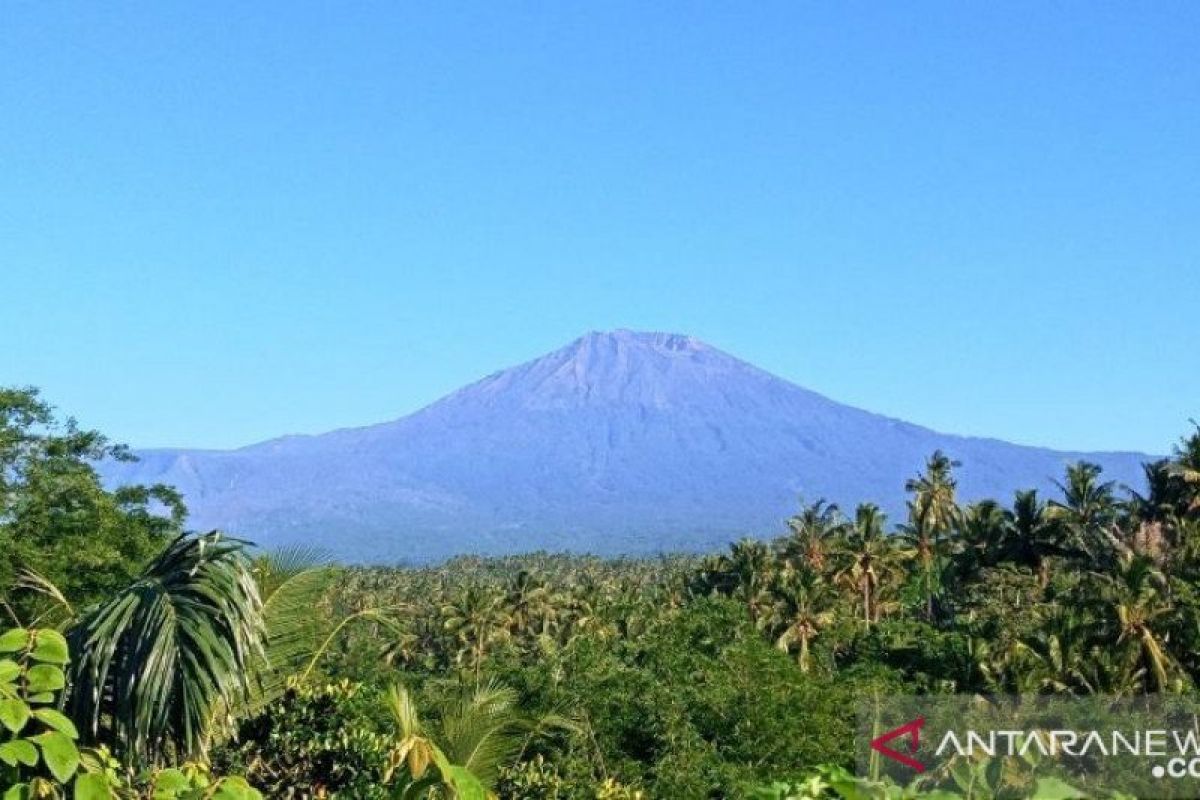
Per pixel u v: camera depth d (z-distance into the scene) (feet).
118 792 17.25
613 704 93.91
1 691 14.94
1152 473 233.76
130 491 117.60
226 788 16.98
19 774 15.75
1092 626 158.10
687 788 89.76
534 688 91.15
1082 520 244.83
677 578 366.22
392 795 28.71
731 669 106.83
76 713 30.01
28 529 99.81
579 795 68.13
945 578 262.06
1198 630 157.07
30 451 106.63
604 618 308.81
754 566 284.41
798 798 10.98
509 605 357.61
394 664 267.80
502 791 58.13
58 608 38.47
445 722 42.50
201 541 32.55
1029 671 146.30
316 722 47.11
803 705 102.53
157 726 30.32
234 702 36.40
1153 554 191.11
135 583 32.22
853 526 298.97
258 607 33.27
